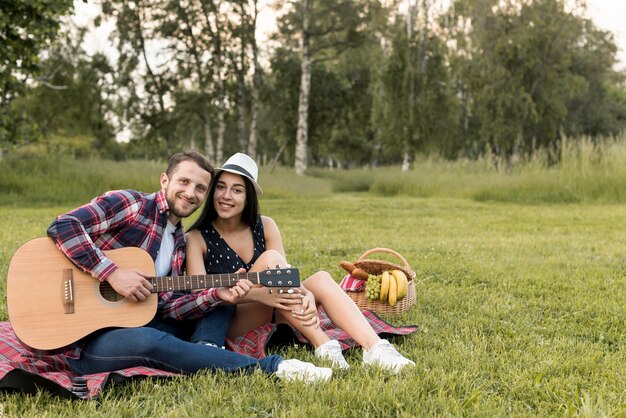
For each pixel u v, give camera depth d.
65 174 19.97
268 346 3.78
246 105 35.69
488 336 4.23
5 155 21.08
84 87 30.28
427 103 30.41
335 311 3.60
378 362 3.38
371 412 2.77
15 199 17.38
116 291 3.24
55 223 3.18
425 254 7.99
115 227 3.40
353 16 29.78
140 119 30.22
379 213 15.58
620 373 3.40
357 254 8.04
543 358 3.65
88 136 33.12
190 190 3.49
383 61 31.00
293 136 36.25
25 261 3.19
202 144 45.22
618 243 9.31
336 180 33.91
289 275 3.52
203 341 3.40
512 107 27.30
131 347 3.07
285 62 34.38
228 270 3.83
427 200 21.84
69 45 29.19
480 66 27.59
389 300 4.75
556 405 2.90
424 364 3.42
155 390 2.96
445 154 34.41
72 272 3.22
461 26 29.88
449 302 5.25
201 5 28.86
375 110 31.42
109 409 2.75
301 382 2.99
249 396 2.87
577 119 37.06
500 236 10.42
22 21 14.99
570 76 28.66
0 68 15.94
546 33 26.98
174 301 3.53
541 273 6.61
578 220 13.27
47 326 3.12
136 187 20.25
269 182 25.28
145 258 3.38
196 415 2.68
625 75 38.53
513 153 27.69
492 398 2.97
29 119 17.62
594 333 4.33
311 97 34.72
